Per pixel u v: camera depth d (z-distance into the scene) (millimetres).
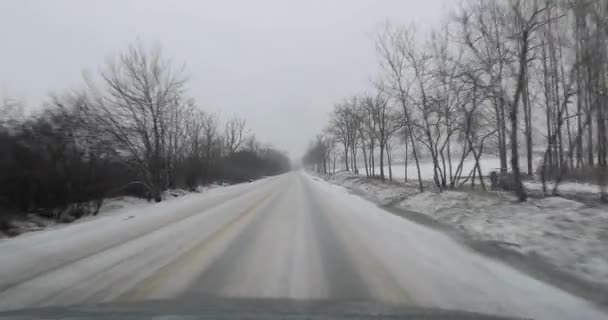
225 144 47125
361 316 3121
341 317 3068
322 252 6074
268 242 6930
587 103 10273
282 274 4836
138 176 18578
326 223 9227
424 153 28984
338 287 4266
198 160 29016
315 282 4473
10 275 5023
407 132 18828
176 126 23156
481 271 4809
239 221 9727
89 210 13367
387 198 15312
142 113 18312
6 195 10805
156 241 7215
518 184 9492
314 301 3719
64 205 12289
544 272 4617
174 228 8836
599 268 4430
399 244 6590
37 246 7188
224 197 18719
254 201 15609
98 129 15445
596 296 3799
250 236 7555
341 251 6133
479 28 11375
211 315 3146
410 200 13047
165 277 4742
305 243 6812
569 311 3465
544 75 12930
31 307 3693
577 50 9570
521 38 9742
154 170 18531
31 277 4883
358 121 30609
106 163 14680
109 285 4445
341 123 39844
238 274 4855
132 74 17828
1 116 11578
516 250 5582
